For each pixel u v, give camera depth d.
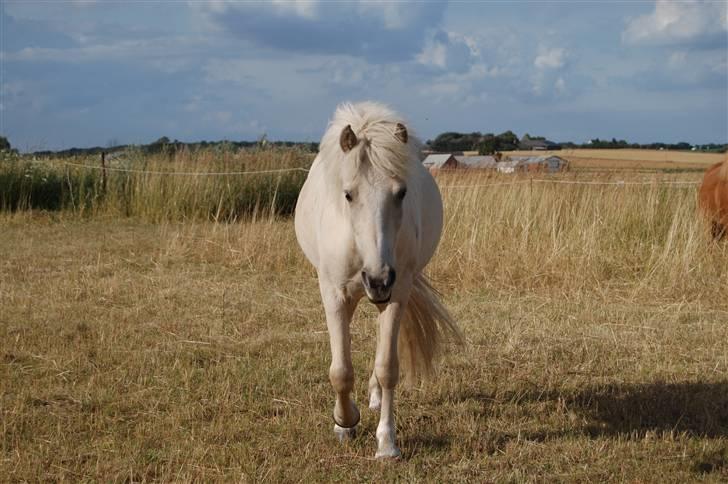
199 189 14.27
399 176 3.50
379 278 3.36
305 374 5.27
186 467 3.75
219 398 4.72
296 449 4.04
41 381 5.04
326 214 3.88
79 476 3.69
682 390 4.98
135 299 7.50
